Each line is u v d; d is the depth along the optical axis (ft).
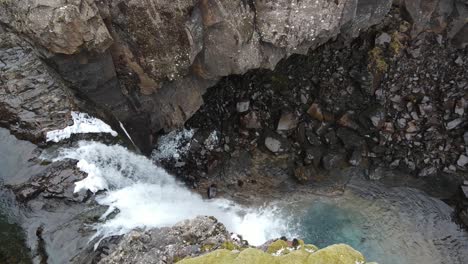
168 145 65.21
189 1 48.49
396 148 68.85
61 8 44.60
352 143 69.15
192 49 52.16
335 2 55.67
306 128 69.62
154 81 54.24
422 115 69.77
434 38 72.38
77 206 48.29
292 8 54.03
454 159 68.08
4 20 50.21
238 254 36.58
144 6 47.60
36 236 44.98
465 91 70.44
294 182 67.00
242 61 56.18
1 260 42.39
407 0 69.56
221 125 68.54
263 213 63.26
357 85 70.64
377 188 67.56
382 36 70.69
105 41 47.16
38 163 49.19
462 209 65.31
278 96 70.13
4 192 47.39
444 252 61.77
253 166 67.36
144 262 41.75
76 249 44.65
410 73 71.26
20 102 50.96
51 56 48.14
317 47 71.00
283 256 36.04
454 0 68.74
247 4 52.54
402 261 60.34
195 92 60.80
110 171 54.13
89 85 51.72
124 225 48.91
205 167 65.72
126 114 57.67
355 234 62.49
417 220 64.69
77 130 52.26
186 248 42.86
